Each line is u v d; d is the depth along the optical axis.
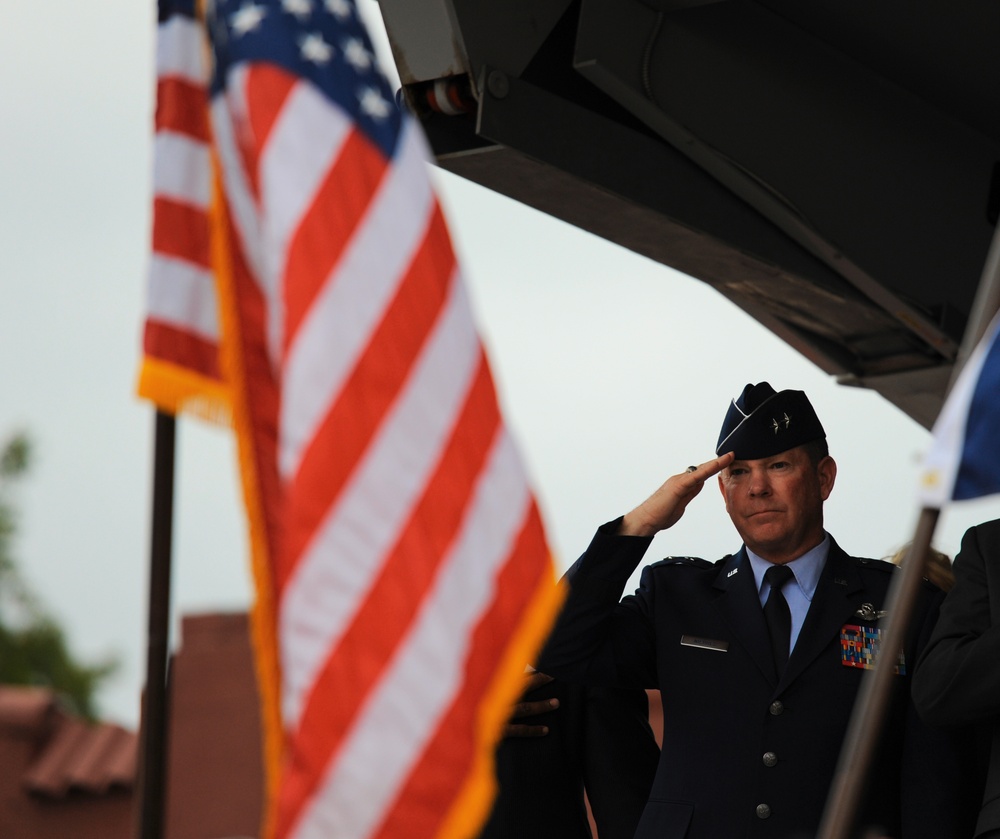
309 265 4.88
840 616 6.99
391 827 4.55
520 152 7.61
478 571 4.76
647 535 7.09
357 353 4.83
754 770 6.81
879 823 6.63
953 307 9.66
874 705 4.52
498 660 4.72
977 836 6.04
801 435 7.13
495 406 4.93
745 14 8.71
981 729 6.61
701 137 8.39
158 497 5.33
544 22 7.77
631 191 8.19
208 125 5.52
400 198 5.00
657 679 7.36
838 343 9.98
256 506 5.05
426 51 7.52
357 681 4.62
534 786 7.66
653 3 8.14
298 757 4.59
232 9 5.15
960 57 9.25
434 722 4.62
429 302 4.93
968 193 9.87
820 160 9.06
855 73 9.30
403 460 4.78
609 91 8.04
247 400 5.11
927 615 6.92
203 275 5.45
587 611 7.12
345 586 4.68
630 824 7.58
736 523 7.19
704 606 7.22
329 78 5.05
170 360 5.38
